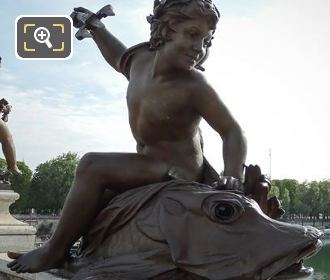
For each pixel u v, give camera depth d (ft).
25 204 156.56
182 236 5.99
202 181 7.57
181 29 6.70
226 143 6.93
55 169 160.15
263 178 6.52
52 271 9.90
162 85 7.06
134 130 7.59
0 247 20.17
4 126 22.74
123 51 8.77
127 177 6.89
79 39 9.31
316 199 211.00
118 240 6.63
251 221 5.89
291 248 5.57
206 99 6.99
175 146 7.27
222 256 5.72
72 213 6.89
